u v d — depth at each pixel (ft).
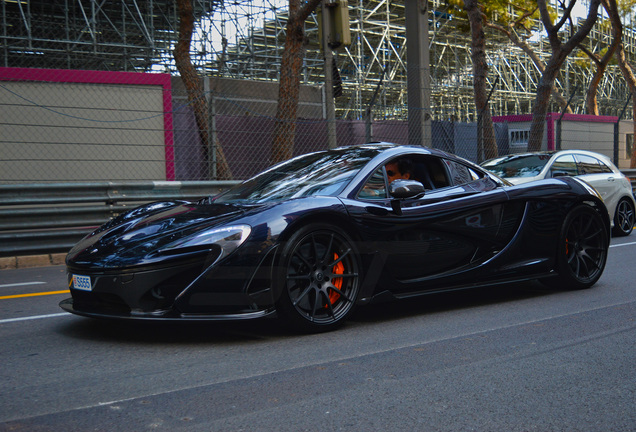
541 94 54.13
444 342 11.45
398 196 12.59
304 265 11.82
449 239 13.89
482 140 43.68
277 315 11.51
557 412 8.00
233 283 10.91
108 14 71.36
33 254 23.97
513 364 10.07
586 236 16.75
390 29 99.50
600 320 13.08
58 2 67.05
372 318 13.51
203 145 35.19
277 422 7.65
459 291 15.42
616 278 18.47
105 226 13.28
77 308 11.93
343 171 13.47
